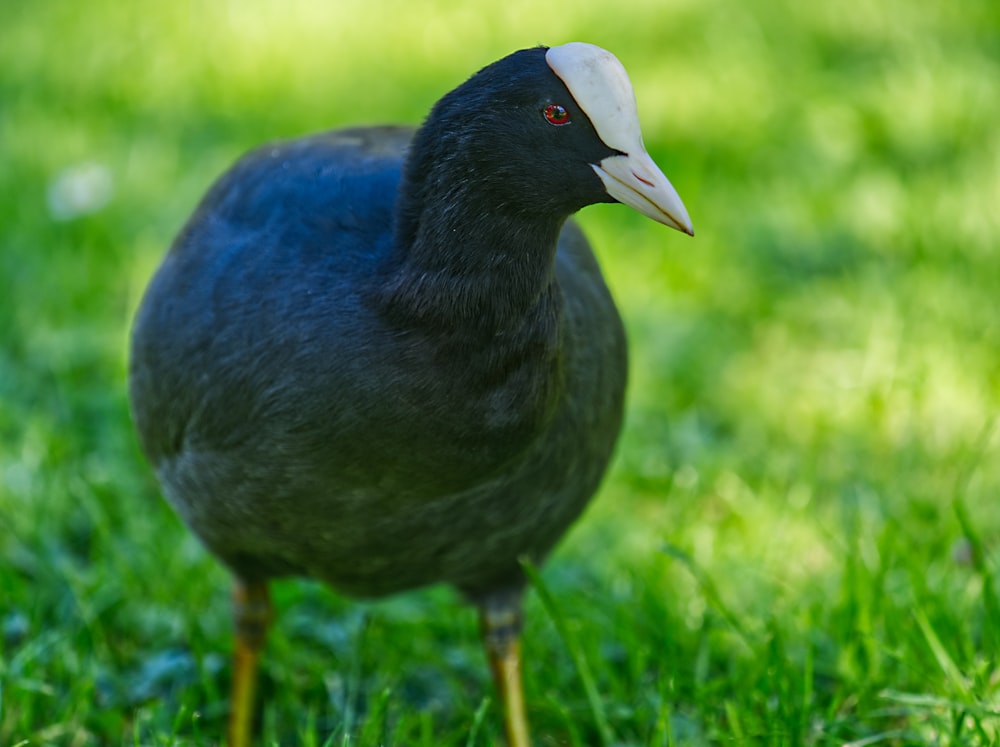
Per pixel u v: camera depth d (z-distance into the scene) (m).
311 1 17.86
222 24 17.23
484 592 7.50
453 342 5.98
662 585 8.65
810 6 16.91
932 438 9.95
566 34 16.77
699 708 7.66
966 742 7.06
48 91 15.45
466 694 8.27
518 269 6.01
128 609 8.65
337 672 8.30
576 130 5.90
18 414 10.24
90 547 9.30
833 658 8.01
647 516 9.68
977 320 10.96
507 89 5.91
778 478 9.74
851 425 10.23
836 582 8.62
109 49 16.52
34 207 12.81
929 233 12.10
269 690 8.31
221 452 6.50
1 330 11.16
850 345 11.14
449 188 5.96
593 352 6.95
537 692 7.98
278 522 6.64
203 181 13.26
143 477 9.77
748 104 14.72
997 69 15.11
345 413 6.06
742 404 10.60
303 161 6.91
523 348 6.06
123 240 12.34
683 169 13.41
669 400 10.61
